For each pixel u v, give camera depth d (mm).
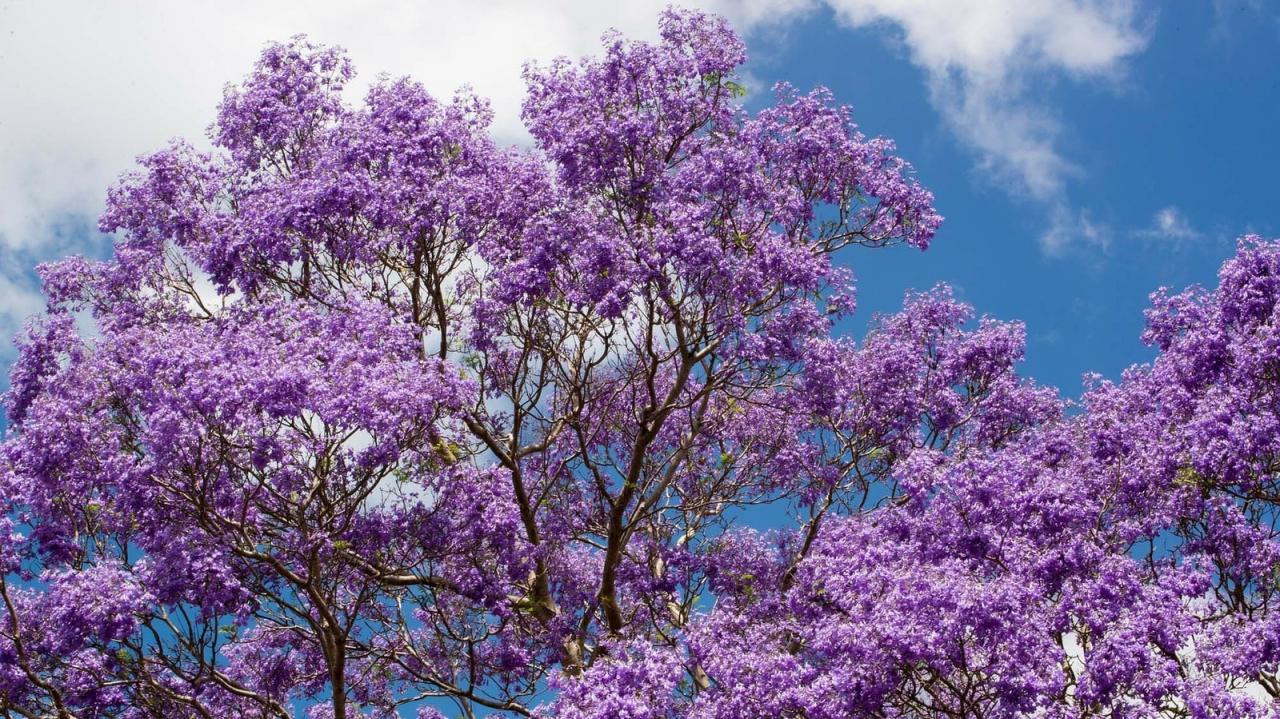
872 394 19031
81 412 13922
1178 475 14883
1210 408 15141
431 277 16938
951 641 12016
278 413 12922
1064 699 11797
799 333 16797
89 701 14281
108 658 14016
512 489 16062
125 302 17875
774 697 12852
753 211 17516
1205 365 16281
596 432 18812
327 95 18844
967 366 19734
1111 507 15211
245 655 17500
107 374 13984
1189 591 13148
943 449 19562
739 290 16094
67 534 15023
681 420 20328
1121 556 12773
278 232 16578
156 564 13633
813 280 16625
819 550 16219
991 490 13828
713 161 16641
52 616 13133
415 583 16266
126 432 14125
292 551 13906
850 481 19281
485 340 17000
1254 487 14812
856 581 13336
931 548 13852
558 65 17672
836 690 12727
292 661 17734
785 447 19656
